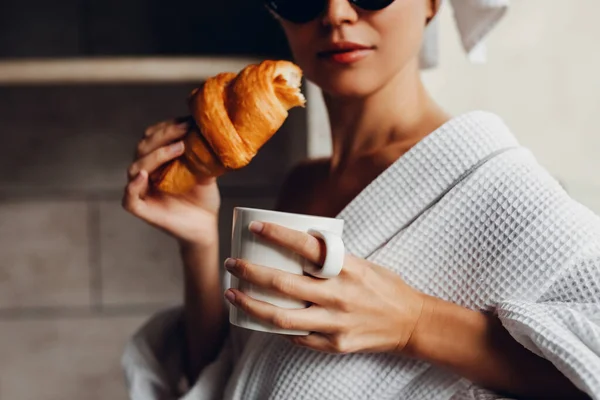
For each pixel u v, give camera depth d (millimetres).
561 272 626
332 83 727
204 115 667
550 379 623
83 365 1558
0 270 1523
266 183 1518
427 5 785
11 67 1191
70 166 1503
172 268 1547
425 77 1296
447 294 685
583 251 624
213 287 936
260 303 574
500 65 1312
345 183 833
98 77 1206
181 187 743
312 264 566
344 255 598
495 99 1316
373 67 714
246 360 771
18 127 1483
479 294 664
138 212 816
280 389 719
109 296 1545
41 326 1544
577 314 595
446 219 687
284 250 572
